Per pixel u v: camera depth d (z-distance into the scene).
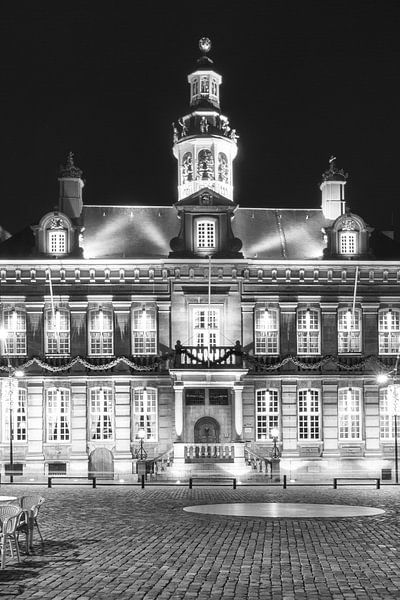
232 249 60.38
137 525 27.86
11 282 59.56
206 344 59.84
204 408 59.06
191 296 59.84
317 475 57.06
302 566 20.06
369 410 60.34
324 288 60.75
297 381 60.19
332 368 60.41
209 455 56.16
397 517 30.02
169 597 16.72
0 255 60.66
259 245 63.22
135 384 59.50
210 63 68.31
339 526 27.42
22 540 24.42
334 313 60.56
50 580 18.33
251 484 46.47
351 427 60.44
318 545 23.28
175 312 59.75
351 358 60.44
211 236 60.53
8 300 59.56
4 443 58.56
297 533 25.72
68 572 19.27
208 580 18.38
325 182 66.06
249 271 60.44
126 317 59.62
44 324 59.59
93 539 24.55
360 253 61.69
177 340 58.62
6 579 18.45
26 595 16.86
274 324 60.47
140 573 19.16
